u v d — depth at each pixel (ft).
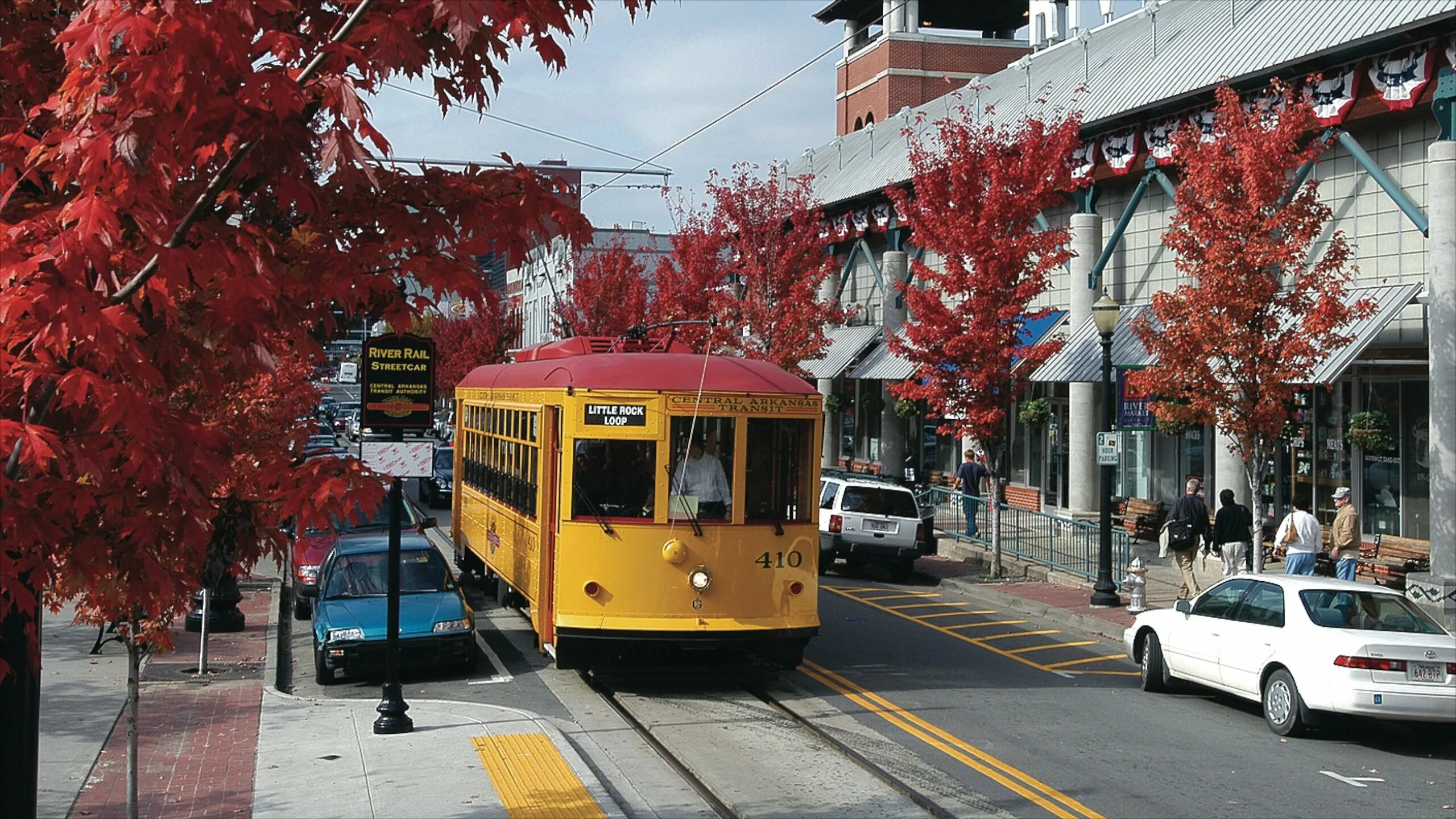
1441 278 58.70
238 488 21.71
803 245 111.75
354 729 39.22
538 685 48.29
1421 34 61.46
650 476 44.88
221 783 33.30
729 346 111.75
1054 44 149.79
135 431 15.75
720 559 44.83
